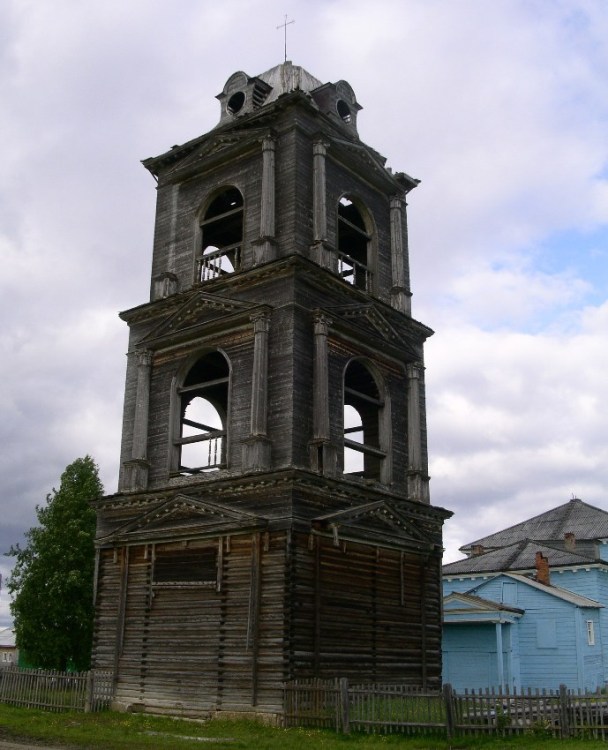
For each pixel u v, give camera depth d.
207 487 25.48
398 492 28.86
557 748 16.89
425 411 30.91
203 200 31.47
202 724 21.77
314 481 24.38
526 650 40.06
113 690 25.69
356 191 31.59
